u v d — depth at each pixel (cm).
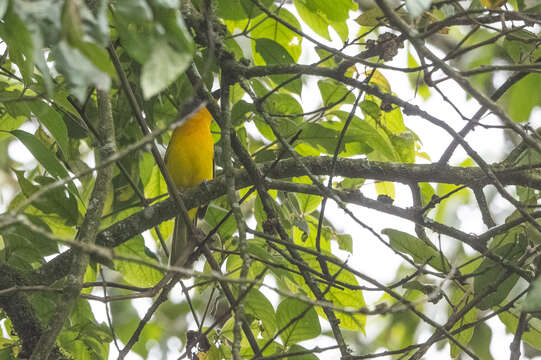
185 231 985
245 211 1249
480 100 529
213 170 1062
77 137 852
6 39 534
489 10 610
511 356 640
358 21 699
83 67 357
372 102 866
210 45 424
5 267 700
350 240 917
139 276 837
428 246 753
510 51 826
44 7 349
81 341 732
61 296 567
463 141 634
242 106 806
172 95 870
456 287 793
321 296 641
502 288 680
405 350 632
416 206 810
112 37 780
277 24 916
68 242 408
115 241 767
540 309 500
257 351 618
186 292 709
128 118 809
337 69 647
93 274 846
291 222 825
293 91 825
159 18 379
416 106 638
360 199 767
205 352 702
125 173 791
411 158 911
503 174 744
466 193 1352
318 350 583
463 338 771
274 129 666
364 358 632
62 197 714
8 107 688
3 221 391
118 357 654
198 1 797
